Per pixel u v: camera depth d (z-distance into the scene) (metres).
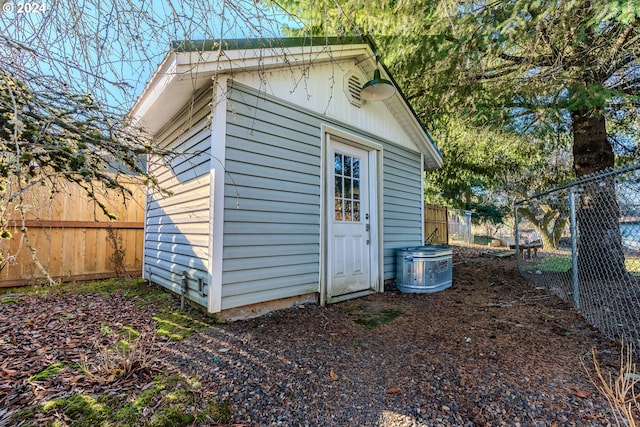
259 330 2.78
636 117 5.21
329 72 4.07
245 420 1.66
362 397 1.88
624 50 3.88
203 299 3.04
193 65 2.70
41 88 1.84
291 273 3.48
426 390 1.94
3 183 1.84
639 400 1.75
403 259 4.58
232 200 3.00
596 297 3.65
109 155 2.05
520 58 4.68
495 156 7.86
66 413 1.63
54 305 3.62
